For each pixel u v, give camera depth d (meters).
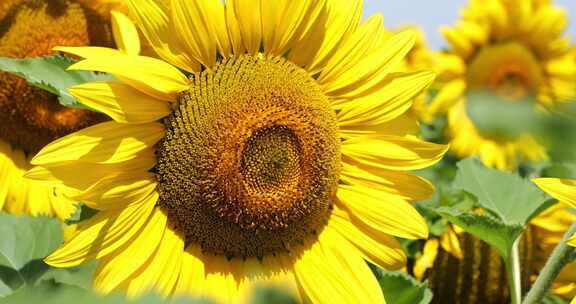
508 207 0.93
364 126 0.86
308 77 0.84
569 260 0.85
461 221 0.88
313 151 0.83
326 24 0.84
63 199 0.93
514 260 0.89
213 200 0.79
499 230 0.87
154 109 0.77
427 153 0.85
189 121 0.79
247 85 0.81
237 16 0.80
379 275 0.85
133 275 0.77
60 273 0.77
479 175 0.94
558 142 1.60
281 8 0.81
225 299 0.79
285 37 0.83
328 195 0.84
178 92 0.78
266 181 0.81
